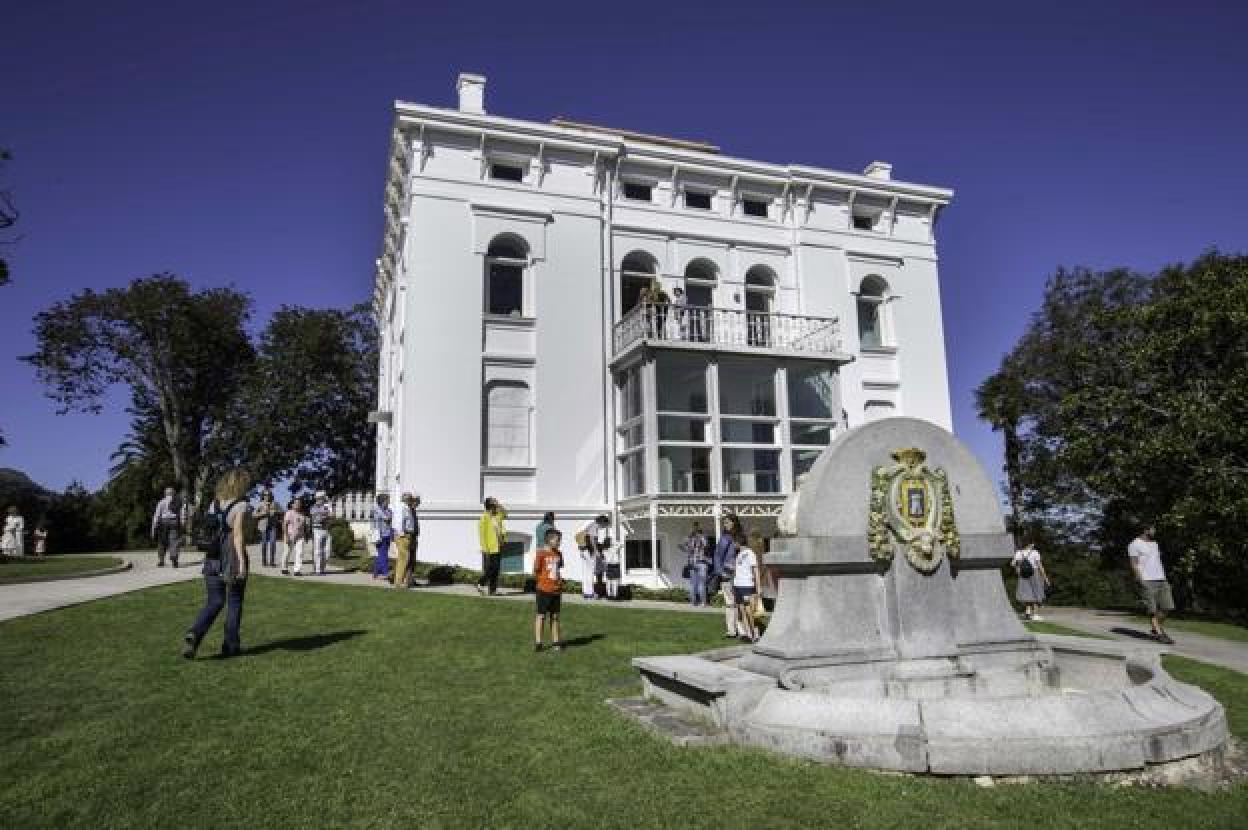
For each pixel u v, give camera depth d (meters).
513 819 4.62
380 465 28.95
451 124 19.88
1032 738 5.26
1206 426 17.23
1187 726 5.56
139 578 16.78
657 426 19.16
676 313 21.38
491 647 9.93
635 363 19.91
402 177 21.55
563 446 19.80
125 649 9.40
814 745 5.52
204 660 8.91
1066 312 26.09
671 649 10.06
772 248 23.30
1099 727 5.43
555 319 20.31
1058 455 21.52
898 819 4.56
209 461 41.75
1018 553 17.08
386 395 28.52
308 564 22.33
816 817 4.58
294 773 5.41
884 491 7.36
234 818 4.67
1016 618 7.75
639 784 5.13
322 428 44.03
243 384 43.28
